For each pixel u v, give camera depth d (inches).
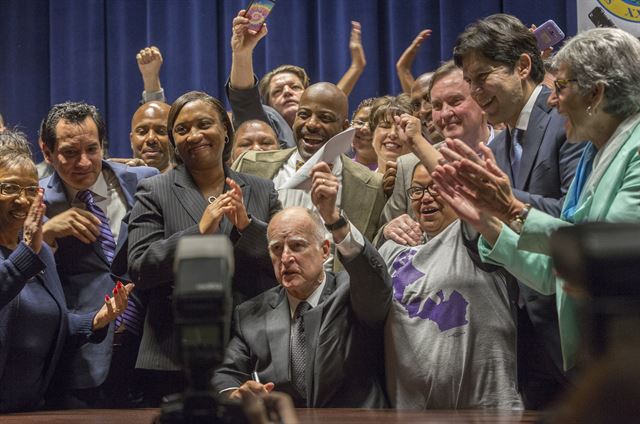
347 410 68.3
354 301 90.1
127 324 101.4
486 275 90.4
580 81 72.2
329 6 181.3
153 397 96.6
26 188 96.1
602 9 138.4
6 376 92.1
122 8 190.9
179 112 101.3
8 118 195.9
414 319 90.6
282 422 26.4
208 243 22.2
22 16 196.2
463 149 73.3
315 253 93.0
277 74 151.6
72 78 191.5
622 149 70.3
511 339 88.9
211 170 100.9
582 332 15.9
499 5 175.5
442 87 102.5
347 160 113.0
